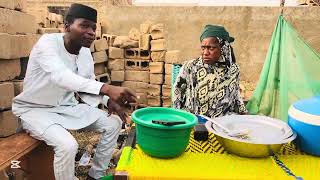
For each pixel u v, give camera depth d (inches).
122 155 57.8
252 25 261.1
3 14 112.0
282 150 62.4
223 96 100.0
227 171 53.2
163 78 208.7
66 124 96.0
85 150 139.0
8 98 114.8
